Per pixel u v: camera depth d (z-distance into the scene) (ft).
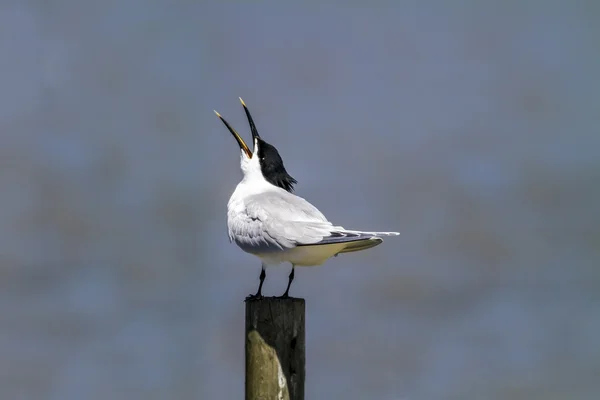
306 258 42.50
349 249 43.14
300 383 38.42
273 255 42.68
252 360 38.29
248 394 38.50
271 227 42.37
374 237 40.86
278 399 38.06
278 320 38.09
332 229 41.68
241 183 46.91
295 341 38.29
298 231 41.81
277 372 38.06
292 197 44.52
